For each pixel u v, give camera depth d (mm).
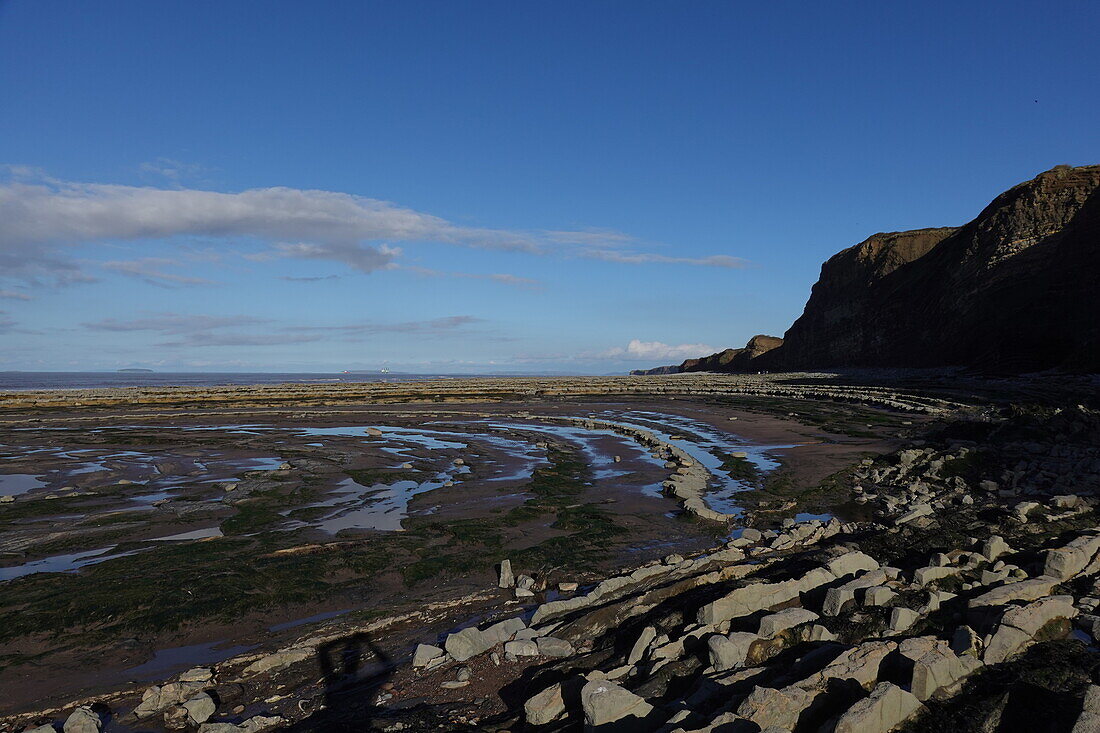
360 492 20438
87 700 8305
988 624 7773
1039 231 70188
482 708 7559
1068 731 5703
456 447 30438
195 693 8203
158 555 14008
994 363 59094
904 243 103562
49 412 52531
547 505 17984
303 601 11539
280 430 39250
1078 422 23203
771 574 10719
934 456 21141
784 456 25703
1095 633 7484
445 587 12172
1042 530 12289
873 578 9367
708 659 7652
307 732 7109
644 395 62594
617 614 9711
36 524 16953
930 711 6105
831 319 111062
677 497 18766
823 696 6191
